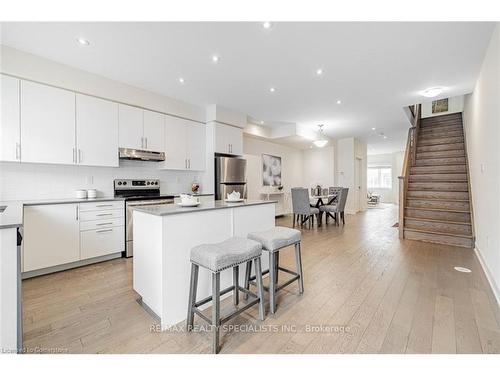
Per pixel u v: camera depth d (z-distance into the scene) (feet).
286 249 11.90
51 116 9.05
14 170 9.11
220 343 4.97
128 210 10.68
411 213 14.33
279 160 23.95
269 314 6.07
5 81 8.07
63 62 9.09
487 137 8.79
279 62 9.00
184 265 5.95
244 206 7.55
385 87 11.42
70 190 10.42
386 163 39.65
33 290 7.39
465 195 13.64
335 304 6.56
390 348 4.79
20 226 3.95
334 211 18.53
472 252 11.16
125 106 11.18
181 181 14.56
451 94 12.49
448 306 6.40
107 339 5.10
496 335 5.16
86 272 8.91
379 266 9.48
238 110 15.23
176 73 9.96
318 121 18.02
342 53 8.38
